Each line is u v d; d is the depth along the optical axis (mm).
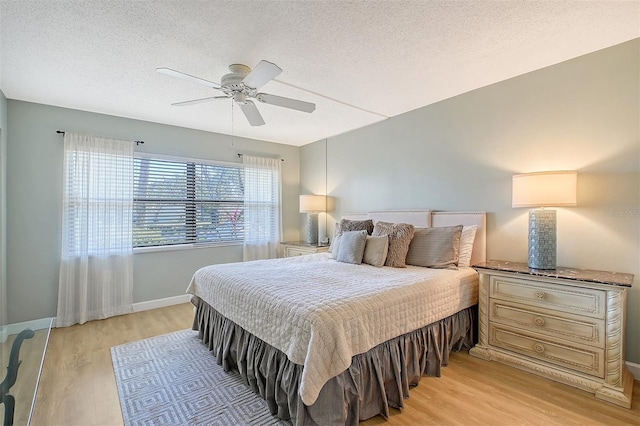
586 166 2422
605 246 2334
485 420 1772
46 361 2539
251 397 2033
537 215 2430
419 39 2156
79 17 1873
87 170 3488
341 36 2105
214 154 4559
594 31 2098
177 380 2242
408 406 1913
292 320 1735
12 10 1799
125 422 1796
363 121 4098
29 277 3250
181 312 3826
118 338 3018
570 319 2092
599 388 1947
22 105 3217
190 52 2287
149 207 4012
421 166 3596
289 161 5402
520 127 2785
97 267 3555
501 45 2258
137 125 3896
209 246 4484
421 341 2193
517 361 2324
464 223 3131
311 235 4902
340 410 1625
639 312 2178
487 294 2521
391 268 2867
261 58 2379
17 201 3188
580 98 2447
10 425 1461
